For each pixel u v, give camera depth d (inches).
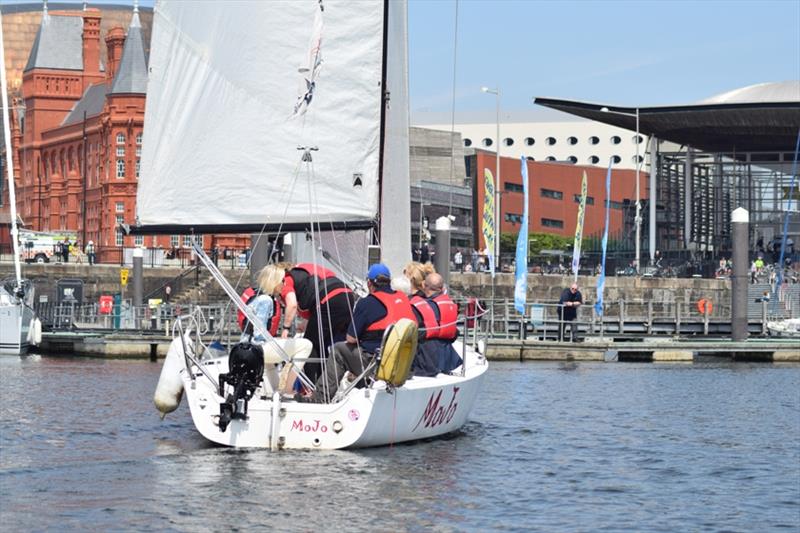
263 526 765.3
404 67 1138.7
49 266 4030.5
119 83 5615.2
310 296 1026.1
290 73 1096.2
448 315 1119.6
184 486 874.1
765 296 3336.6
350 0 1091.9
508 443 1127.0
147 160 1117.1
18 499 834.2
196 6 1102.4
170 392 1096.2
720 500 888.3
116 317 2930.6
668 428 1272.1
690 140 5413.4
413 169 7642.7
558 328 2669.8
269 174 1101.1
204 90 1106.7
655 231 5285.4
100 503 822.5
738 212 2620.6
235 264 4360.2
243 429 981.2
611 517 823.1
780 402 1555.1
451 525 784.3
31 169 6875.0
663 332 2920.8
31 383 1697.8
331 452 984.3
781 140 5374.0
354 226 1101.1
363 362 1000.2
